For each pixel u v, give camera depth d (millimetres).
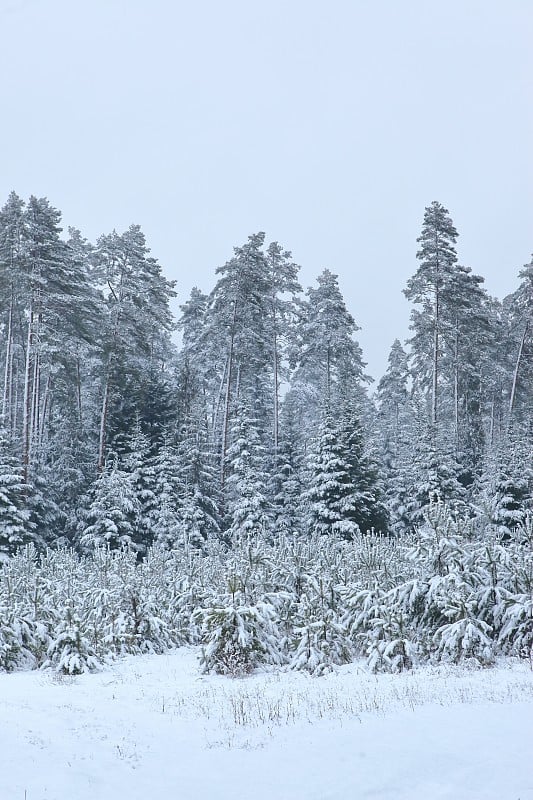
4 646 14594
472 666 12555
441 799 6277
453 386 52281
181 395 43312
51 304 37812
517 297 49344
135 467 36781
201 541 33000
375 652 13273
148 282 42312
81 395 48594
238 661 13867
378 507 34344
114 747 8461
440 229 44531
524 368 54500
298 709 10133
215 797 6715
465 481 41938
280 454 41094
